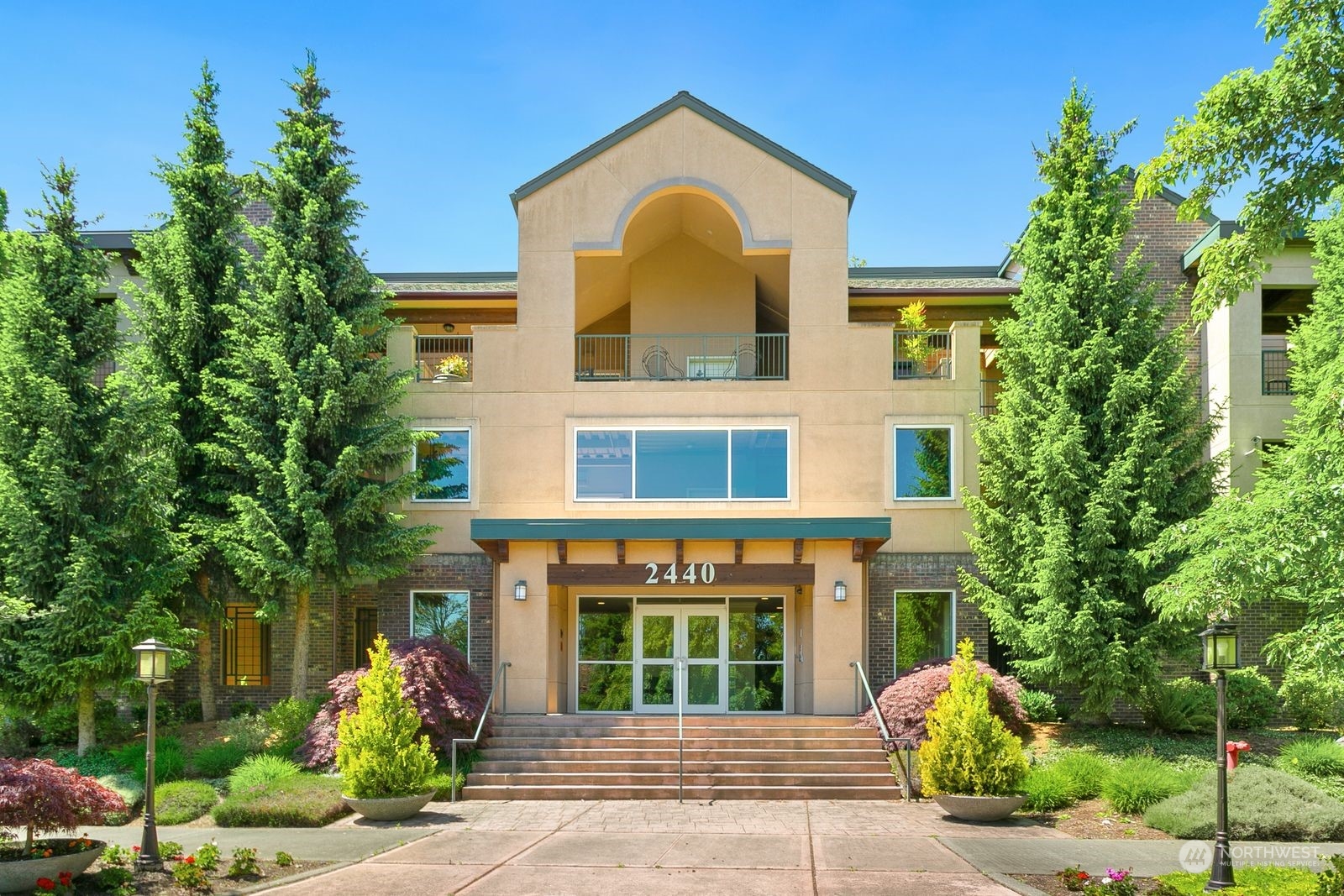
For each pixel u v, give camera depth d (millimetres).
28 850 11867
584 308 27562
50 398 18594
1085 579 19359
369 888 11867
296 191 22109
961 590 22812
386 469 22766
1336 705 20250
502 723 20516
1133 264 20625
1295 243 23953
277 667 23828
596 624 23906
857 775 18438
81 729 19328
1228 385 23828
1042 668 19516
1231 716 20672
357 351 21703
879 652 22703
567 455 23312
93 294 20031
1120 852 13562
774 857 13359
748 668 23641
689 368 26469
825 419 23219
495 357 23625
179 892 11695
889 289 25734
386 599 23328
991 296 25891
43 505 18766
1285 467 14938
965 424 23188
